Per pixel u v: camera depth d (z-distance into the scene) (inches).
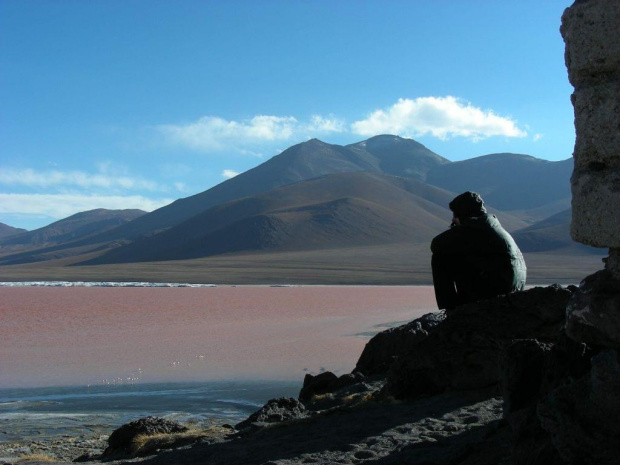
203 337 1478.8
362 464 280.2
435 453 271.9
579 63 184.9
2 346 1354.6
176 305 2551.7
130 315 2116.1
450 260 432.1
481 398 380.8
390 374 433.7
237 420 697.6
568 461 178.5
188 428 528.7
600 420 176.6
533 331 395.5
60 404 814.5
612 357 176.1
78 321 1915.6
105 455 490.6
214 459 337.4
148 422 510.6
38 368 1081.4
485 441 249.4
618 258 184.7
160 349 1288.1
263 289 3907.5
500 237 426.3
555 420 183.2
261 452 335.9
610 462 171.6
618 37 177.3
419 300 2738.7
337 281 4896.7
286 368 1032.8
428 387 413.4
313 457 303.3
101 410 778.2
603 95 181.3
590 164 186.2
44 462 473.1
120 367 1080.8
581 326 191.3
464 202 437.1
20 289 3892.7
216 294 3361.2
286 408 478.9
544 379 255.0
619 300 179.5
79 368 1077.1
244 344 1333.7
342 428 359.9
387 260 6855.3
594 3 180.5
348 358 1117.7
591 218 184.2
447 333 412.5
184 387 904.3
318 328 1621.6
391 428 340.8
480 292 425.1
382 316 1947.6
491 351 394.6
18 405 810.8
